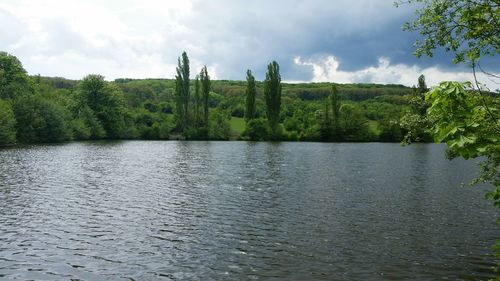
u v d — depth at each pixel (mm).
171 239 19688
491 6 7078
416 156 70625
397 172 46594
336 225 22281
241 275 15289
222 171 46688
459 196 30812
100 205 27062
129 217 23953
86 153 69188
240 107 167750
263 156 68688
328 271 15680
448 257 17203
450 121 6266
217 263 16531
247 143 111938
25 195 29906
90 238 19688
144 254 17531
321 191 33031
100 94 122125
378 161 60688
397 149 91125
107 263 16422
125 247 18438
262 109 167875
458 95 6168
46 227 21469
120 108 125562
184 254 17562
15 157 58750
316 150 85062
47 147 81625
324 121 125312
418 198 29984
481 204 27750
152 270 15742
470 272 15586
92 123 114625
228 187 34938
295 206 27188
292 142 120062
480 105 6574
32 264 16188
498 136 6160
